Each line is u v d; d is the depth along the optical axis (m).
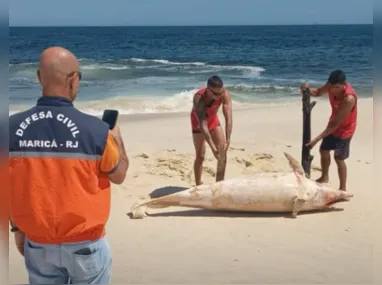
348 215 7.05
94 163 3.25
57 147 3.21
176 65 38.09
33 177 3.21
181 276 5.27
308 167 8.09
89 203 3.26
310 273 5.36
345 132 7.54
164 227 6.68
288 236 6.37
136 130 12.96
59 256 3.34
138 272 5.36
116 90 23.39
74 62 3.32
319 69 36.72
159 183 8.47
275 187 6.98
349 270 5.43
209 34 103.25
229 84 26.84
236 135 12.09
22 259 5.68
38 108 3.26
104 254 3.47
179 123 14.09
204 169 8.98
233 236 6.38
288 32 117.12
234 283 5.12
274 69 36.62
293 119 14.16
